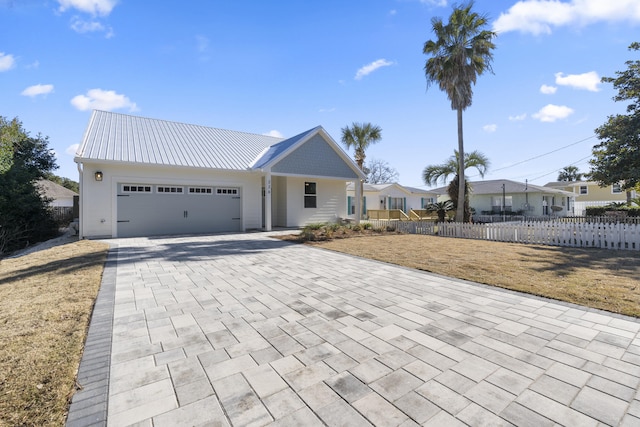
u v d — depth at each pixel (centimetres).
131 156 1277
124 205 1266
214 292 510
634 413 211
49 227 1597
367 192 2853
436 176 1952
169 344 322
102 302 456
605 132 1620
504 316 399
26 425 197
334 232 1348
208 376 261
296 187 1711
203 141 1680
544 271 646
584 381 251
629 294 479
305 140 1581
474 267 691
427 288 533
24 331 343
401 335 342
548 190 2781
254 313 413
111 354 300
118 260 775
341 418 207
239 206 1534
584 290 504
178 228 1385
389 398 229
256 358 292
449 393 235
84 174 1191
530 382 250
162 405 222
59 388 238
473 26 1575
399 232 1560
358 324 374
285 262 761
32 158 2050
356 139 2498
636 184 1659
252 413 213
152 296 487
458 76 1600
